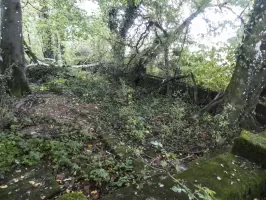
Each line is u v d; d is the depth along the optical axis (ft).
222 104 18.39
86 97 23.54
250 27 16.67
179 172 10.90
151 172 11.60
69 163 12.24
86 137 15.30
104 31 29.66
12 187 10.50
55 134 15.38
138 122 17.69
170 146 15.17
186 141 15.84
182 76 24.39
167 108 20.85
